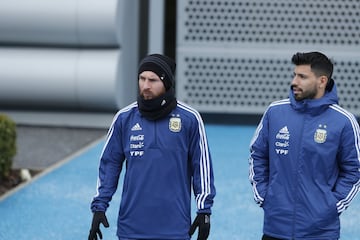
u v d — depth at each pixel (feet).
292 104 58.54
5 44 175.42
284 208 58.03
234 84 178.50
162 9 174.29
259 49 176.96
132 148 59.11
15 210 103.30
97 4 167.94
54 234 92.43
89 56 171.53
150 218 58.95
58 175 125.70
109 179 60.64
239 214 102.99
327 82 58.39
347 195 58.18
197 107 179.11
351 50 176.24
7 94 172.45
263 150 60.29
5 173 118.52
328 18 175.63
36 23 169.58
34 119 176.65
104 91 168.76
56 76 169.89
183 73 178.40
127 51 176.45
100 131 172.35
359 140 58.59
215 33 177.06
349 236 93.50
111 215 101.40
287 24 176.24
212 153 146.10
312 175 57.72
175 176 59.00
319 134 57.62
